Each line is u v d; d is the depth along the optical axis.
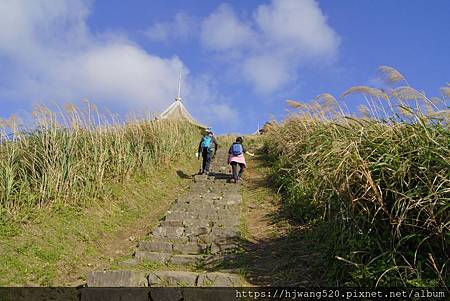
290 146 10.06
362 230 4.31
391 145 4.44
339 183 4.52
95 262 5.96
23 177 7.16
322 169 5.07
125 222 7.73
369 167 4.26
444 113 4.58
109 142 9.48
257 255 5.83
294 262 5.24
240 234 6.78
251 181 11.12
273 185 9.90
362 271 4.10
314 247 5.40
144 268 5.59
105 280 4.82
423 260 3.98
